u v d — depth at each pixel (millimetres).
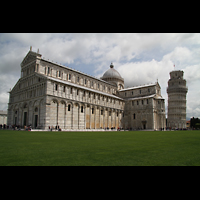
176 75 155375
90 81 99312
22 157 11383
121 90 120438
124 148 15477
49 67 77125
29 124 68938
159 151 13891
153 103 99312
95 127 81438
